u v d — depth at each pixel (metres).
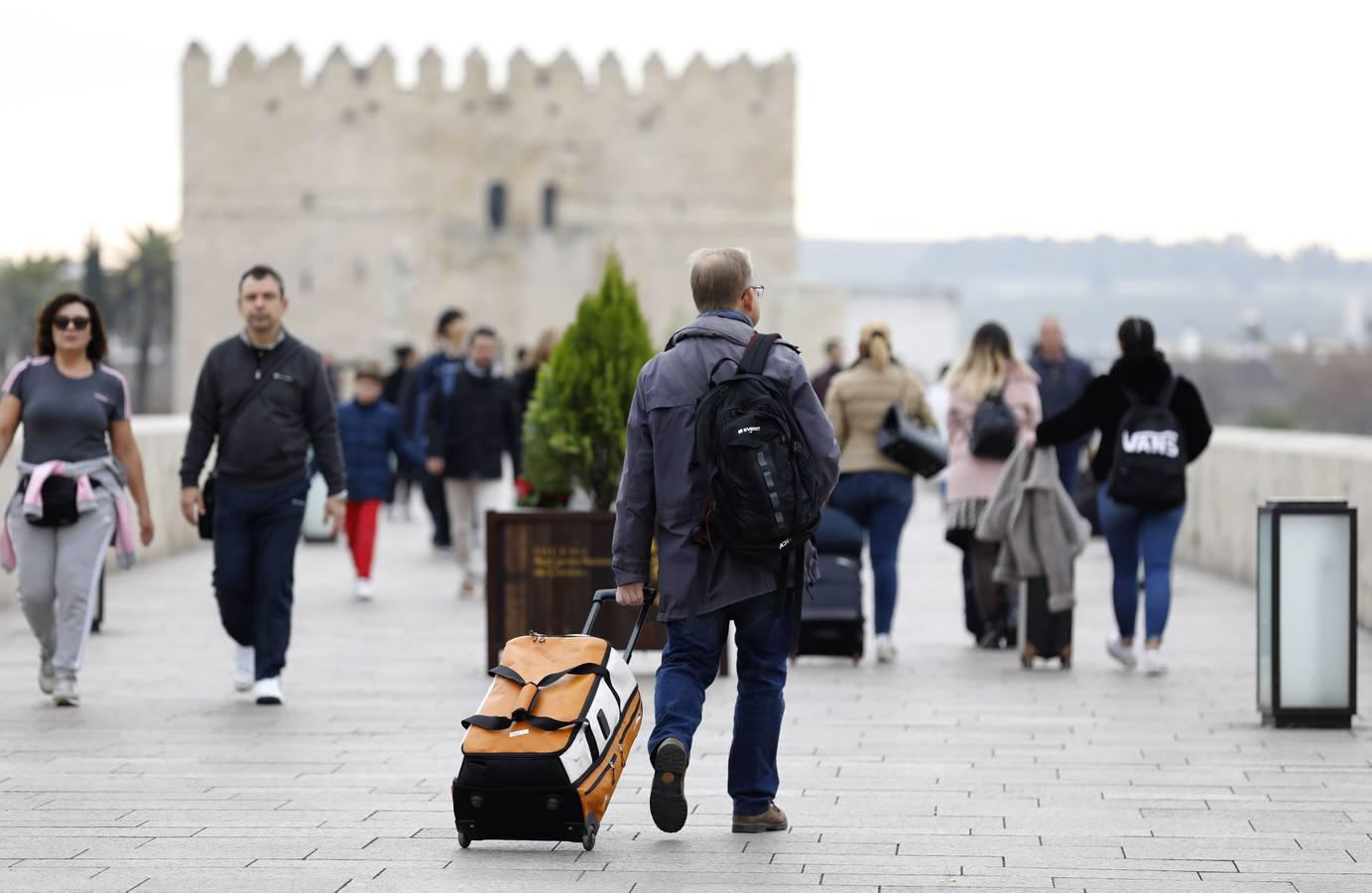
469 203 141.50
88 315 16.88
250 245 140.88
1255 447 28.69
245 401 16.75
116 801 12.42
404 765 13.81
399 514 46.72
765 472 10.61
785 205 141.25
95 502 16.62
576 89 141.38
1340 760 14.05
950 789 12.91
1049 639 19.31
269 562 16.83
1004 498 19.50
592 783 10.62
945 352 152.12
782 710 11.42
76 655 16.62
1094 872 10.44
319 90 140.88
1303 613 15.54
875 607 20.17
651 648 18.95
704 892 9.99
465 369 26.86
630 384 19.45
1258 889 10.03
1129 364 18.56
